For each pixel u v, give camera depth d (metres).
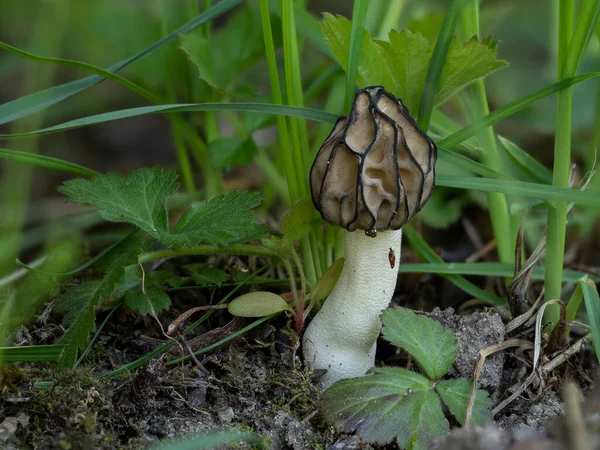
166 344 0.47
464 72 0.47
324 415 0.45
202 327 0.49
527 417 0.46
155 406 0.46
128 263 0.46
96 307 0.48
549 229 0.47
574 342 0.49
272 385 0.47
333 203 0.45
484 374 0.47
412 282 0.53
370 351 0.48
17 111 0.47
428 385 0.45
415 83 0.48
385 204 0.45
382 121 0.44
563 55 0.46
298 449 0.45
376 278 0.46
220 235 0.47
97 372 0.47
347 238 0.46
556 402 0.47
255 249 0.49
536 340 0.47
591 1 0.45
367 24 0.53
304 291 0.47
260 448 0.45
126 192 0.48
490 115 0.47
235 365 0.47
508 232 0.50
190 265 0.49
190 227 0.47
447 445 0.42
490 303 0.51
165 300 0.48
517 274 0.48
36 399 0.45
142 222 0.47
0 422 0.45
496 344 0.47
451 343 0.46
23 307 0.49
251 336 0.48
